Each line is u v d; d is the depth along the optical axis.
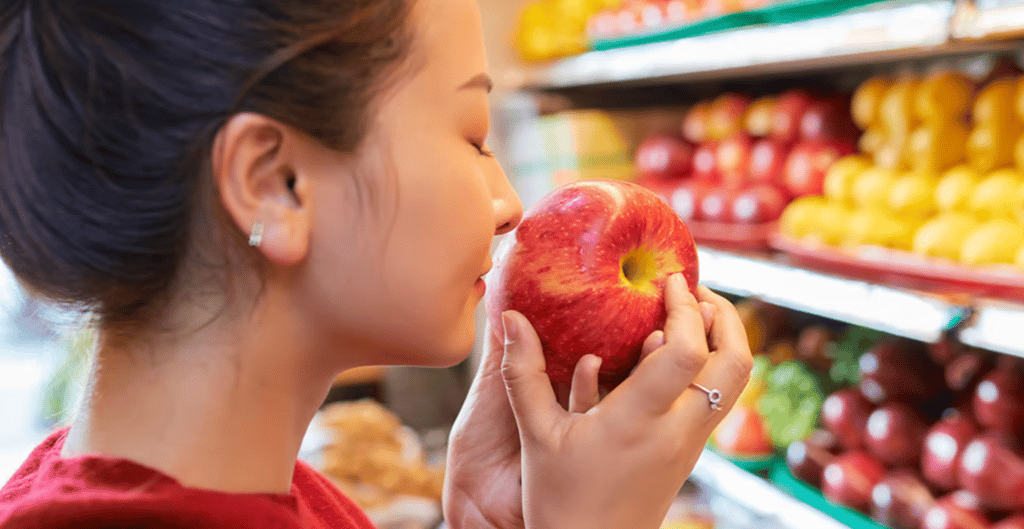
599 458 0.56
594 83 2.34
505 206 0.58
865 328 1.70
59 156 0.45
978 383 1.38
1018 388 1.26
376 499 1.85
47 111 0.45
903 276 1.38
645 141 2.34
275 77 0.45
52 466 0.48
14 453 2.61
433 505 1.88
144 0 0.44
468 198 0.52
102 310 0.48
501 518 0.73
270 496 0.50
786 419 1.69
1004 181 1.34
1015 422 1.25
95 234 0.45
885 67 1.93
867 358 1.53
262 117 0.45
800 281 1.51
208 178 0.46
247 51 0.44
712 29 1.75
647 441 0.56
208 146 0.45
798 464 1.60
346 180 0.48
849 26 1.37
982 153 1.40
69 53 0.44
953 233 1.34
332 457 1.91
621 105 2.45
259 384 0.51
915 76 1.58
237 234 0.47
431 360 0.54
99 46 0.44
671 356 0.55
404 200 0.49
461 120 0.52
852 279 1.42
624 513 0.56
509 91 2.53
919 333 1.21
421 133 0.50
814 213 1.67
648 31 1.92
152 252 0.46
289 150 0.47
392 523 1.77
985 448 1.26
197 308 0.48
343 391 2.92
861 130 1.85
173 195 0.45
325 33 0.45
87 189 0.45
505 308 0.64
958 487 1.33
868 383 1.53
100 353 0.50
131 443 0.48
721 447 1.77
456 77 0.51
